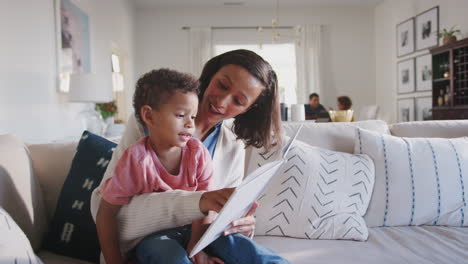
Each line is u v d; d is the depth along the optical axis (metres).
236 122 1.32
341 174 1.52
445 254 1.22
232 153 1.29
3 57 2.88
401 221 1.53
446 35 5.22
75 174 1.31
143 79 0.94
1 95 2.86
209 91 1.14
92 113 4.40
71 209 1.24
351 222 1.41
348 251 1.27
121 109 6.84
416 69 6.47
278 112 1.29
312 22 7.89
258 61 1.14
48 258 1.17
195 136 1.20
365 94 8.01
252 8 7.82
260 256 0.90
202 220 0.91
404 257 1.20
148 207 0.88
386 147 1.62
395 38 7.14
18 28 3.09
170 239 0.89
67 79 3.99
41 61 3.46
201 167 1.00
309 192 1.45
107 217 0.91
